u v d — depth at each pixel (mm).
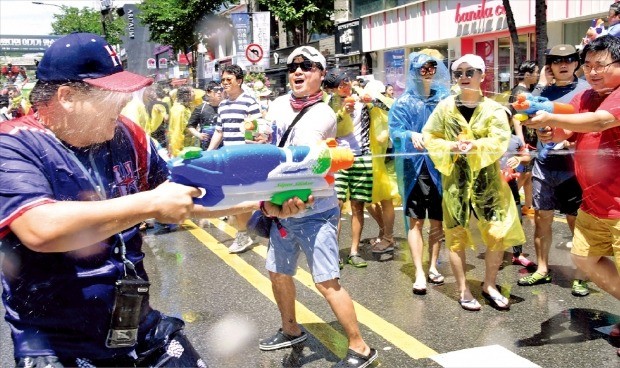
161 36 17578
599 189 2988
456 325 3617
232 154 1601
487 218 3705
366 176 4812
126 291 1647
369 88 4832
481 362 3072
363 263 4887
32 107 1600
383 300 4105
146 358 1810
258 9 19297
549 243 4301
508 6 8773
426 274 4621
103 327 1674
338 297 2908
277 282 3211
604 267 3215
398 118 4125
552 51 4027
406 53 15445
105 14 19969
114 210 1448
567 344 3273
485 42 12844
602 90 2922
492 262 3869
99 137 1613
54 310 1623
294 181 1771
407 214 4238
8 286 1621
